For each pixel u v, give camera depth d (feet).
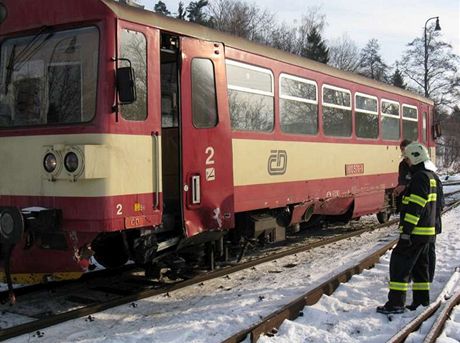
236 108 26.71
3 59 21.48
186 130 22.86
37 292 23.94
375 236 41.27
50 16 20.35
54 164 19.29
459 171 181.16
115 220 19.25
